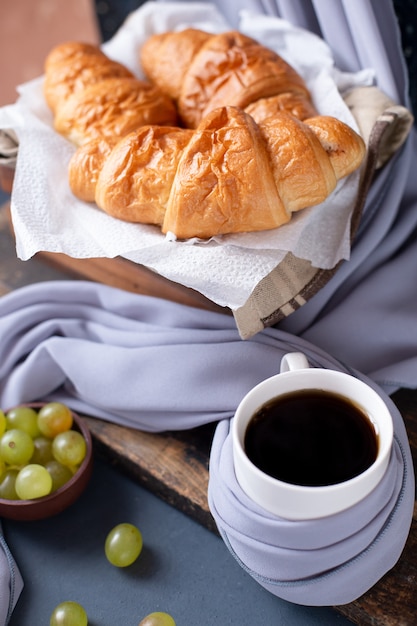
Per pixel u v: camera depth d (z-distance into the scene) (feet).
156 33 2.51
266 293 1.87
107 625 1.69
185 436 1.93
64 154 2.14
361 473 1.53
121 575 1.76
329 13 2.19
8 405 2.02
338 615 1.68
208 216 1.80
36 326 2.12
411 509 1.65
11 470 1.84
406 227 2.10
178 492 1.82
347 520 1.52
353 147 1.87
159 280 2.03
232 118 1.84
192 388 1.89
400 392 1.96
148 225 1.94
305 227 1.94
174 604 1.71
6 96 4.08
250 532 1.58
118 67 2.25
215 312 1.98
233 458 1.66
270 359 1.88
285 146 1.81
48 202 2.01
